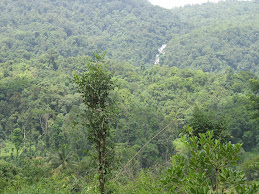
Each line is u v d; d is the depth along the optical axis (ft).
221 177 11.73
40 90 270.46
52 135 199.41
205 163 12.10
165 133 166.61
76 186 32.48
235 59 460.55
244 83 283.38
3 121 238.68
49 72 337.31
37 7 647.56
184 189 12.13
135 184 32.60
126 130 180.65
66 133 186.09
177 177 12.73
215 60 448.65
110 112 24.40
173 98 292.61
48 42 478.59
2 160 180.96
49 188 41.42
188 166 12.65
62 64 364.58
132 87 326.03
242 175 11.72
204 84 314.76
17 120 236.43
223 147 12.02
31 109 238.89
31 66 361.30
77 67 354.13
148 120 200.95
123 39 590.55
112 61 402.93
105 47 571.28
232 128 164.86
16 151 201.98
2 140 225.76
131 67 396.78
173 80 317.63
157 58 549.95
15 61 377.09
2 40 460.14
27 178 71.05
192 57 481.46
